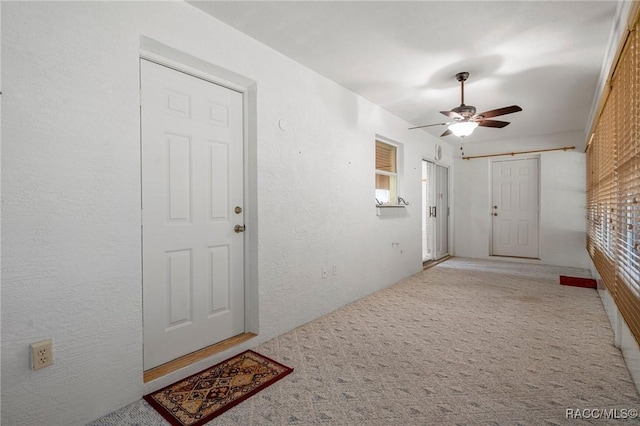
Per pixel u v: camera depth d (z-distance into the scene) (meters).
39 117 1.42
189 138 2.15
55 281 1.47
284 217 2.68
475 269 5.17
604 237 2.81
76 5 1.54
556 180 5.44
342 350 2.33
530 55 2.66
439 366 2.08
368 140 3.77
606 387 1.81
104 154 1.63
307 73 2.91
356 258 3.56
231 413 1.63
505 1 1.98
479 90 3.45
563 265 5.38
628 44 1.71
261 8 2.05
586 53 2.62
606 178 2.71
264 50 2.49
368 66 2.88
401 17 2.16
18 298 1.37
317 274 3.02
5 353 1.34
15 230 1.36
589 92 3.49
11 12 1.35
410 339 2.50
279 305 2.63
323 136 3.10
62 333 1.49
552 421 1.53
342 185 3.35
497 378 1.92
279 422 1.56
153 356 1.97
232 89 2.41
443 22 2.21
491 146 6.04
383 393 1.79
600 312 3.08
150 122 1.95
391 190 4.60
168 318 2.05
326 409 1.65
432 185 5.99
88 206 1.58
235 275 2.45
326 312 3.12
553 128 5.10
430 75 3.07
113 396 1.66
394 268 4.31
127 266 1.72
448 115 2.99
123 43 1.71
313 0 1.97
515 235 5.98
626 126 1.86
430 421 1.55
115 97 1.67
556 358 2.16
